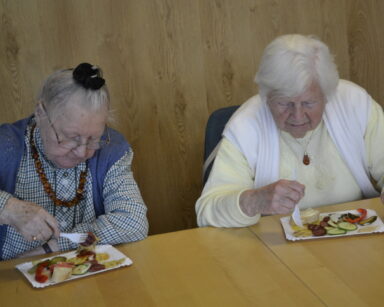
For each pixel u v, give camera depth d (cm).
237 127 170
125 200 154
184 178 299
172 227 303
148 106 286
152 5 277
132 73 280
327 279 117
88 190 157
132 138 286
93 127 136
